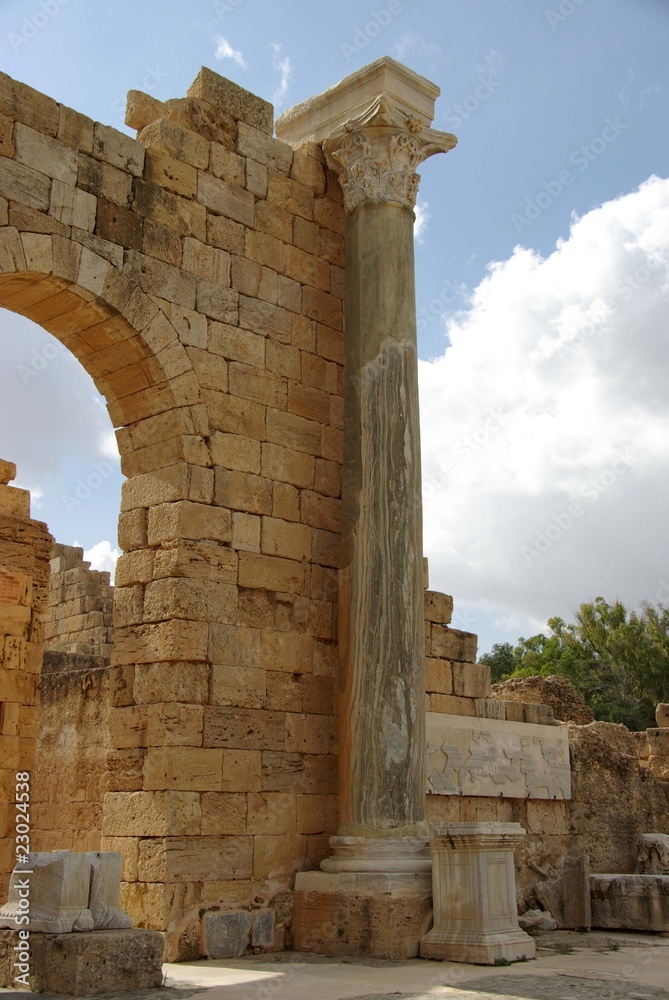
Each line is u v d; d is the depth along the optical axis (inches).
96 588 1175.0
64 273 528.4
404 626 589.3
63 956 394.3
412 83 668.7
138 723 541.3
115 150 565.6
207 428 577.6
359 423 620.7
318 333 650.2
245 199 627.2
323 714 599.5
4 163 515.5
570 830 777.6
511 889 523.5
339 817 576.7
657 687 1909.4
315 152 678.5
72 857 414.9
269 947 536.1
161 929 499.2
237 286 611.2
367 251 644.7
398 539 600.7
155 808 519.8
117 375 581.6
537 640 2361.0
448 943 501.7
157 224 577.3
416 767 572.7
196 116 616.4
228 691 553.9
